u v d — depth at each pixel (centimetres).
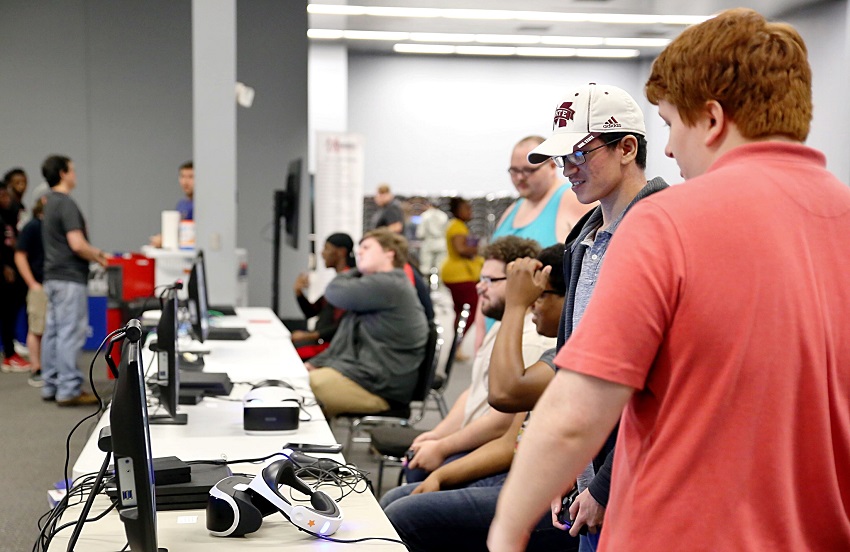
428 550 241
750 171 110
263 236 945
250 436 255
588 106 173
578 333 108
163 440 248
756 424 104
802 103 113
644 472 109
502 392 223
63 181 590
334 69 1258
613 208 178
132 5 931
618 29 1098
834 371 108
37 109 925
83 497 198
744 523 105
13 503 394
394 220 873
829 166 956
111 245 947
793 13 1020
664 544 106
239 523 172
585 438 106
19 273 734
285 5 937
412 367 412
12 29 914
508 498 112
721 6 953
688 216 107
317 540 172
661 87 121
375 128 1350
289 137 945
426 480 260
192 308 391
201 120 585
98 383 654
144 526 146
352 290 402
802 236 108
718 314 104
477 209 1286
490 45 1245
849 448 110
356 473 219
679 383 106
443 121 1359
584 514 166
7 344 738
